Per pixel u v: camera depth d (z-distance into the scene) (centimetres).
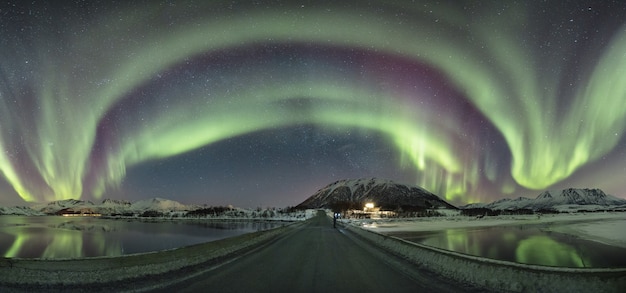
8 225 16862
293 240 3212
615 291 744
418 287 1053
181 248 1533
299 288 1042
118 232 10475
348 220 9644
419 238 4300
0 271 1120
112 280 1158
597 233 5344
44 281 1098
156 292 1002
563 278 835
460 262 1205
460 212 16400
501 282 970
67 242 6900
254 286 1077
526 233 5356
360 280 1175
